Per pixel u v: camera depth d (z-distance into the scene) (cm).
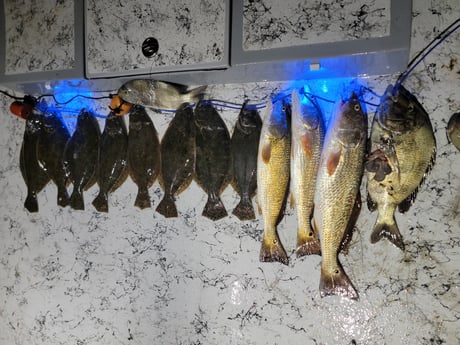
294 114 115
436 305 111
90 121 144
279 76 121
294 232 123
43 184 153
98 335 144
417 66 115
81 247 148
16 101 150
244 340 127
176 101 131
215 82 129
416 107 109
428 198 113
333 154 109
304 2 105
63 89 143
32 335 153
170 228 137
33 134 151
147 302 139
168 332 135
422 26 114
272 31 108
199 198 133
